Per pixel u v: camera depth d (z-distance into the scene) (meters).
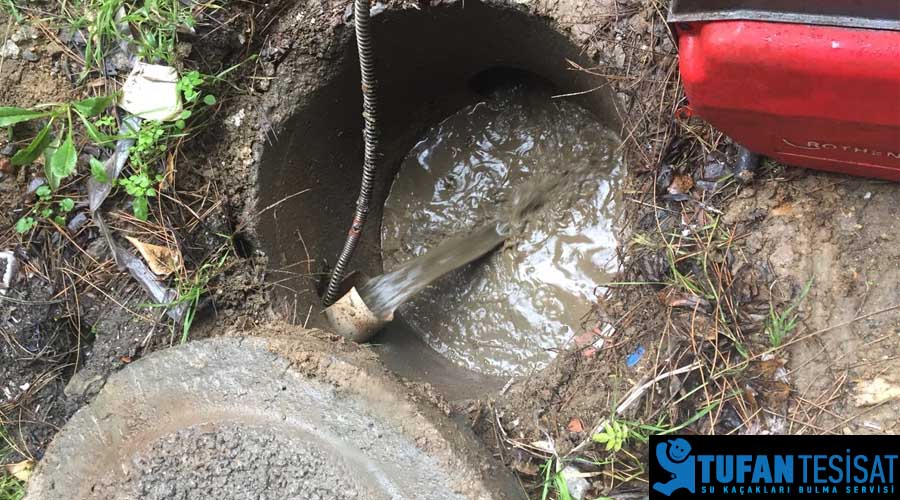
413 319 2.23
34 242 1.65
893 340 1.39
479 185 2.32
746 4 1.07
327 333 1.61
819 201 1.50
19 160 1.60
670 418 1.43
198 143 1.74
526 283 2.15
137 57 1.70
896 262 1.43
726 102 1.25
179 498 1.35
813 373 1.43
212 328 1.65
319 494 1.30
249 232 1.74
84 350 1.63
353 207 2.24
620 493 1.42
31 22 1.73
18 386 1.61
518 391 1.58
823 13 1.03
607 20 1.63
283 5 1.80
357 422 1.33
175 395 1.42
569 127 2.20
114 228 1.66
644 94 1.63
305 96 1.84
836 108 1.16
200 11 1.73
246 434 1.35
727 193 1.57
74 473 1.41
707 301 1.50
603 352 1.56
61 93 1.71
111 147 1.67
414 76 2.12
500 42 1.95
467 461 1.30
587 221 2.12
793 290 1.47
